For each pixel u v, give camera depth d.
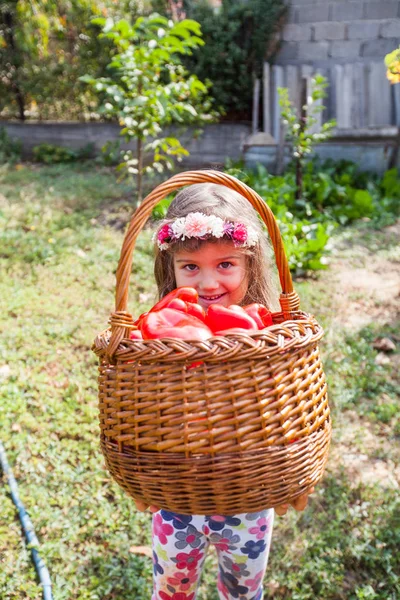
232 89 9.02
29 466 2.87
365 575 2.33
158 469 1.40
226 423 1.39
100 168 9.02
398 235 6.44
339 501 2.68
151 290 4.72
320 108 6.79
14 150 9.78
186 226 1.71
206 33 8.82
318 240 5.29
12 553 2.43
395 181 7.80
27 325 4.14
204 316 1.61
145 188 7.51
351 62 8.80
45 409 3.26
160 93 5.77
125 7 8.99
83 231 5.92
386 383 3.61
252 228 1.83
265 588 2.30
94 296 4.60
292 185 7.14
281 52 9.06
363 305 4.73
